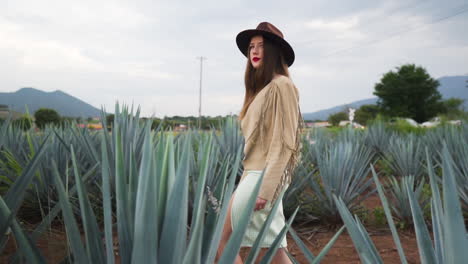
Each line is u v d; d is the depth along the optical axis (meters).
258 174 1.85
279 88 1.80
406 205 3.81
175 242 0.96
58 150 3.79
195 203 1.08
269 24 1.98
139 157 3.36
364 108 67.06
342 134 10.69
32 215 3.55
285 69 2.01
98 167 3.50
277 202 1.13
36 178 3.47
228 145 4.98
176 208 0.97
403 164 6.39
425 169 6.04
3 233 1.05
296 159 1.79
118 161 1.01
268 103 1.83
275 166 1.74
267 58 1.97
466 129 7.21
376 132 10.28
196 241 0.86
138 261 0.90
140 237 0.88
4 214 1.02
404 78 61.75
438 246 1.24
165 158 1.02
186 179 0.98
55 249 1.68
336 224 3.88
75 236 0.95
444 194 0.94
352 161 4.29
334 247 3.18
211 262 1.00
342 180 3.88
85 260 0.97
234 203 1.87
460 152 4.92
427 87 59.38
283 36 2.05
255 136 1.86
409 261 2.87
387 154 7.65
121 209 1.01
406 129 12.84
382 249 3.17
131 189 1.05
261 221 1.84
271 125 1.84
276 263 1.90
